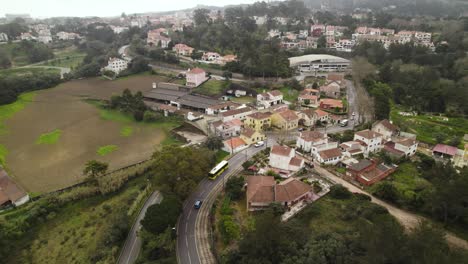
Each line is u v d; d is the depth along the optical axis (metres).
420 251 43.44
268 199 66.62
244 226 61.59
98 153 101.75
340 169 83.25
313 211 63.97
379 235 46.72
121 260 59.56
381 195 69.25
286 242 52.38
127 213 71.56
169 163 73.12
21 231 68.06
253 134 101.50
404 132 103.62
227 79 166.00
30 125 123.06
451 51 180.62
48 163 94.94
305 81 166.75
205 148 94.81
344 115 124.12
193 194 76.44
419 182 73.44
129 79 183.12
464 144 93.56
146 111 131.88
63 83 177.88
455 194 57.78
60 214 74.38
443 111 126.06
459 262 42.00
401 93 140.12
